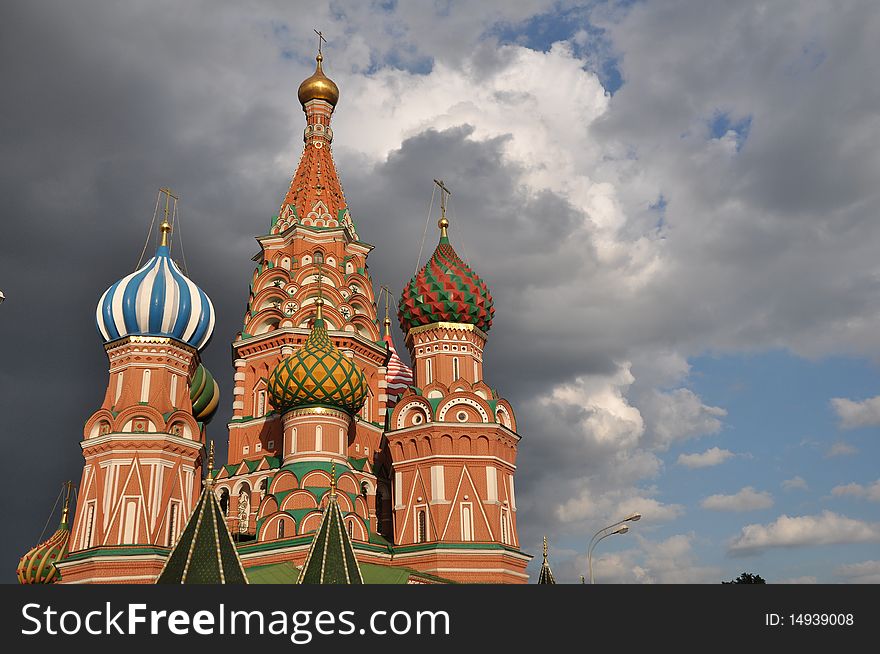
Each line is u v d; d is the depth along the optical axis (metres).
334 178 77.25
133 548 52.25
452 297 65.00
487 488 59.03
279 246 72.94
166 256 61.06
